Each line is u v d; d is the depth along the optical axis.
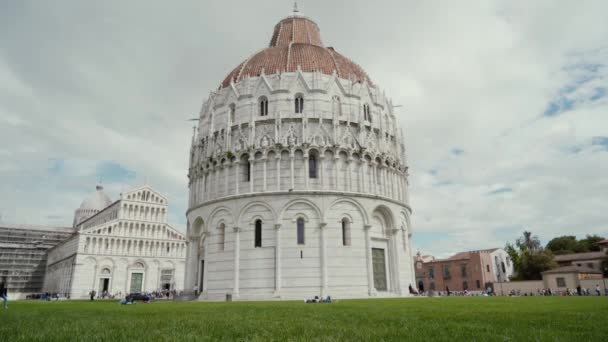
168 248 135.38
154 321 14.99
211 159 60.03
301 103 58.69
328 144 55.62
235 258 52.75
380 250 56.91
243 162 56.75
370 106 61.56
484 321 13.66
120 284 124.50
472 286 118.44
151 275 130.38
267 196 53.50
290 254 51.44
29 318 17.58
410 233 63.28
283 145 55.06
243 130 58.03
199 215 59.53
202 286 58.94
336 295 50.47
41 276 167.25
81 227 169.12
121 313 21.22
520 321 13.46
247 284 51.66
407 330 11.14
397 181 62.44
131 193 133.12
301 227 52.69
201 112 67.06
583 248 134.62
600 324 12.23
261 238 52.69
